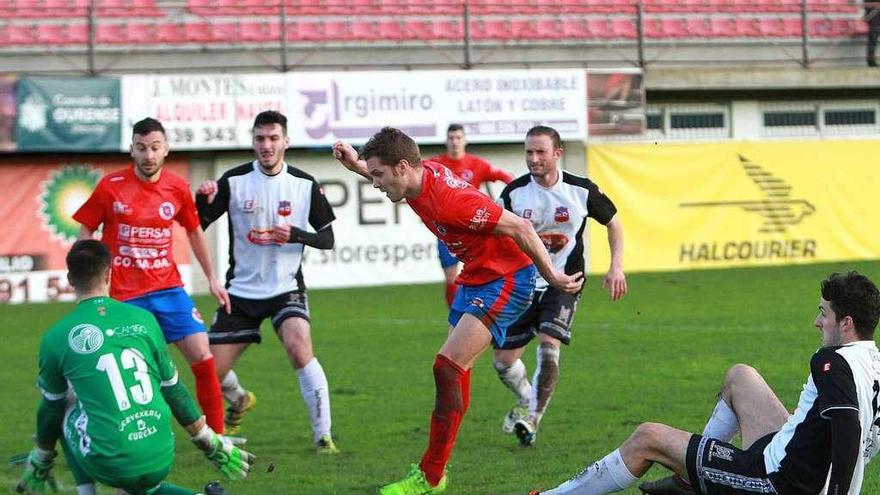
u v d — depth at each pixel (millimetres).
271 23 63375
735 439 20844
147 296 21312
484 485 18578
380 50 62312
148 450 14562
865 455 13617
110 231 21438
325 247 22812
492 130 57469
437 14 63031
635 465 14820
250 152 56844
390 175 16391
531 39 64062
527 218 22766
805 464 13438
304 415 25859
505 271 17203
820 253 62031
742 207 61031
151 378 14891
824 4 67812
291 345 22172
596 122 58781
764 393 15359
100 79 53062
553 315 22031
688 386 27734
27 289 53688
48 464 15484
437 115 56812
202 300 51188
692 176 60406
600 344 35250
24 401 28156
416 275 57938
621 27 66875
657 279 54719
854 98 67062
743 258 61031
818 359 13234
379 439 22922
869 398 13133
